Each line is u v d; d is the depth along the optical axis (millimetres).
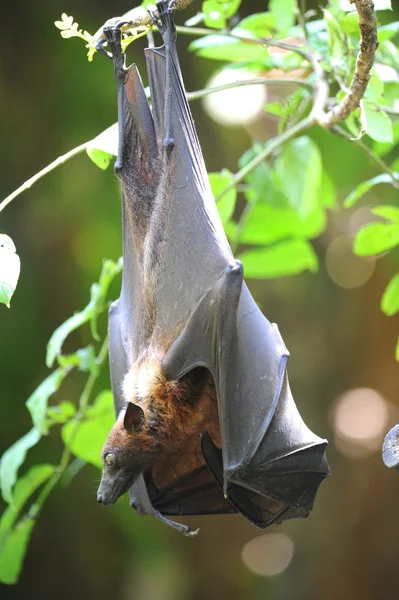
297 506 6699
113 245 18109
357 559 21812
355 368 21719
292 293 21266
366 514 21844
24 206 18172
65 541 19500
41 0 17844
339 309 21375
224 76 13641
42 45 17844
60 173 18062
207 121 19062
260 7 17672
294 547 22422
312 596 21875
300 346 21625
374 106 7684
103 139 7324
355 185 17125
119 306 7684
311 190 10289
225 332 6641
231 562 22219
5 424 17938
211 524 22297
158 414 7082
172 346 6934
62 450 17797
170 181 7113
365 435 22047
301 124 8906
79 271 18453
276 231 11148
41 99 17906
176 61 6996
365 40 6762
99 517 19438
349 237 20484
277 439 6621
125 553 19984
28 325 18234
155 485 7500
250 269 11398
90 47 7008
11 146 18000
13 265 6113
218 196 9258
